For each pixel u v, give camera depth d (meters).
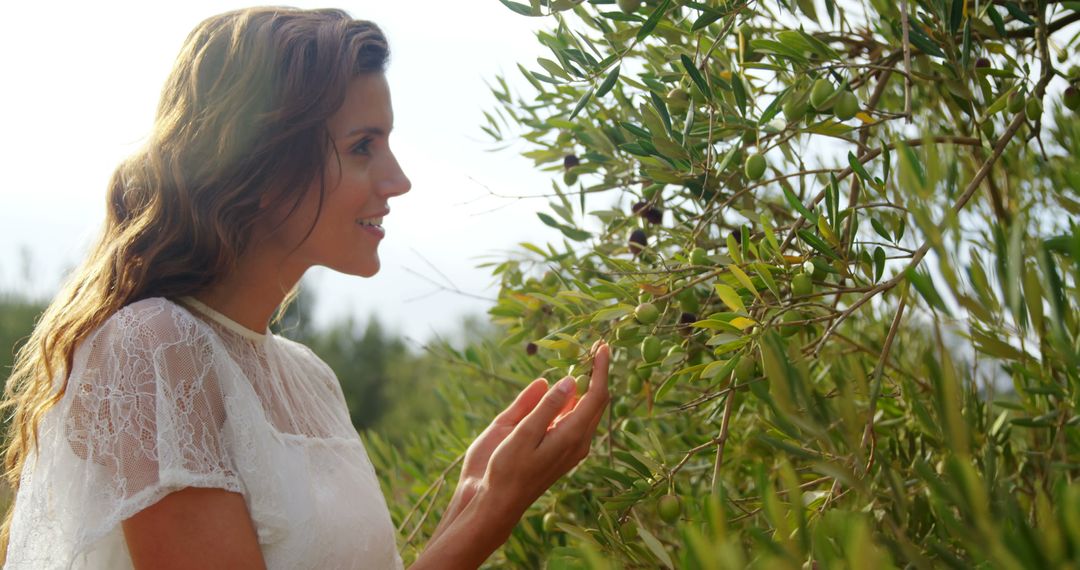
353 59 1.25
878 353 1.70
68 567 1.12
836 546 0.75
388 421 5.74
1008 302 0.77
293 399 1.45
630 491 1.27
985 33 1.36
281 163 1.24
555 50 1.38
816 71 1.29
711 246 1.64
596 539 1.24
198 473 1.11
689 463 1.92
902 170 0.73
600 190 1.75
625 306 1.33
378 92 1.30
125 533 1.11
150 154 1.30
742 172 1.51
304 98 1.22
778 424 1.10
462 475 1.41
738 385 1.17
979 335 1.16
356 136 1.28
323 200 1.28
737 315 1.15
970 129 1.67
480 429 2.39
